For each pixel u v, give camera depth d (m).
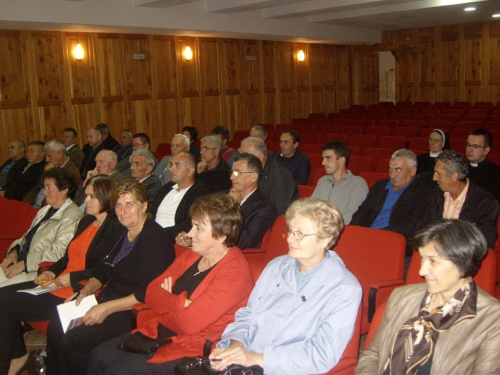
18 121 7.79
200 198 2.32
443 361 1.60
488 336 1.57
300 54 12.88
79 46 8.43
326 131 9.61
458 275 1.60
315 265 2.00
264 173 3.94
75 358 2.47
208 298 2.18
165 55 9.84
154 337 2.29
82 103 8.58
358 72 14.71
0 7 6.59
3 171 6.42
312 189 4.23
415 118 10.51
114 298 2.69
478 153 3.85
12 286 3.06
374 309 2.37
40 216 3.62
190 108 10.44
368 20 11.54
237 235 2.31
